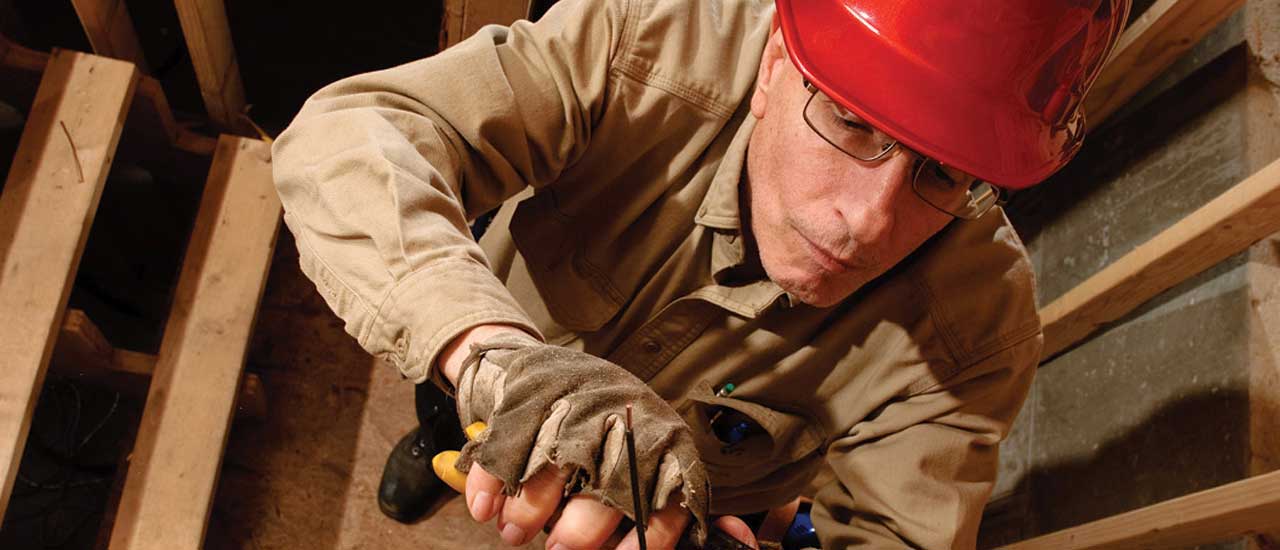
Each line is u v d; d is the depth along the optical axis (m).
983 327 1.19
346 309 0.92
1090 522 1.81
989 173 0.90
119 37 1.99
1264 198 1.49
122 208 2.27
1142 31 1.86
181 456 1.84
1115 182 2.07
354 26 2.32
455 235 0.92
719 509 1.55
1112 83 2.00
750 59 1.12
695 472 0.76
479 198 1.13
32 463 2.20
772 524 1.63
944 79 0.89
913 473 1.20
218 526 2.02
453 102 1.06
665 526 0.77
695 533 0.78
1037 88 0.90
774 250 1.03
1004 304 1.18
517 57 1.09
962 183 0.95
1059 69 0.90
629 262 1.23
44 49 2.30
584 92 1.09
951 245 1.16
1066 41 0.89
